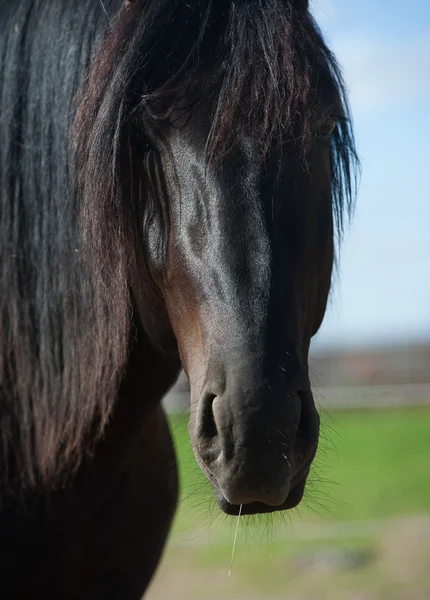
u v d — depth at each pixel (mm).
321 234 2527
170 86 2367
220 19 2434
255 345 2139
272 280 2221
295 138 2381
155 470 3143
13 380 2830
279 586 6758
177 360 2893
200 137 2336
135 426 2863
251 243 2242
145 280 2596
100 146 2426
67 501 2809
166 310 2590
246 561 7582
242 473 2055
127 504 2992
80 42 2705
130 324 2604
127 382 2775
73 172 2627
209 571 7273
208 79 2365
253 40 2346
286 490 2098
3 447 2830
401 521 8633
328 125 2564
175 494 3340
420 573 6902
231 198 2271
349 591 6488
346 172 2850
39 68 2760
